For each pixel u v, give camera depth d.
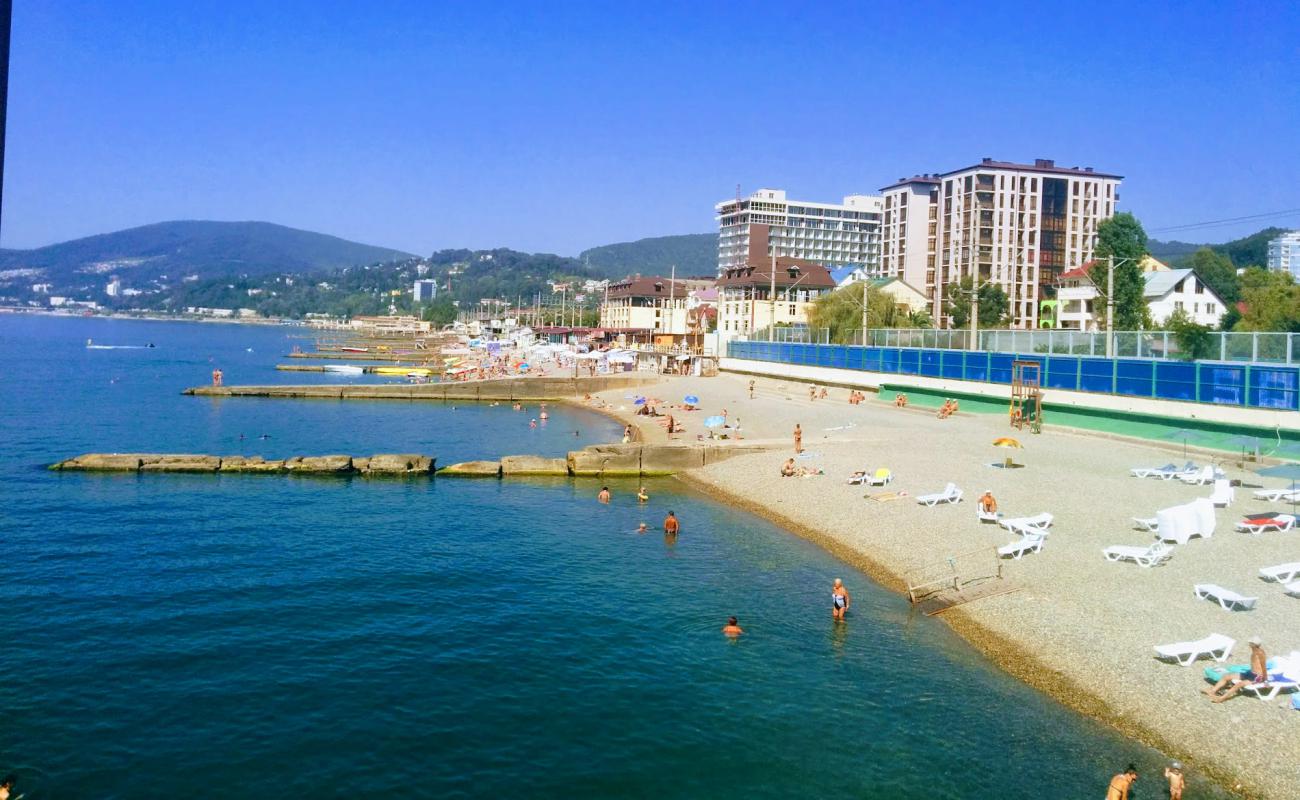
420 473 61.84
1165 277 122.38
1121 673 25.77
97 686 26.86
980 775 21.94
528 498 54.66
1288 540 36.22
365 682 27.38
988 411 78.06
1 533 43.84
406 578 37.53
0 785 21.53
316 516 48.84
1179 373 59.50
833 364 108.81
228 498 53.09
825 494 50.47
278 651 29.62
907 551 39.16
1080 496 44.66
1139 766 21.81
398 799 21.27
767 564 39.69
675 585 36.78
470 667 28.53
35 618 32.19
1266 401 53.19
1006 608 31.45
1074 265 182.88
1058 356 70.38
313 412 101.94
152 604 33.84
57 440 75.50
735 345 142.62
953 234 184.62
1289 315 89.38
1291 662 24.17
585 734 24.30
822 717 25.06
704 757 23.08
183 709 25.52
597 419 100.56
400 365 191.12
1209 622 28.08
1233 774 20.88
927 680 27.14
